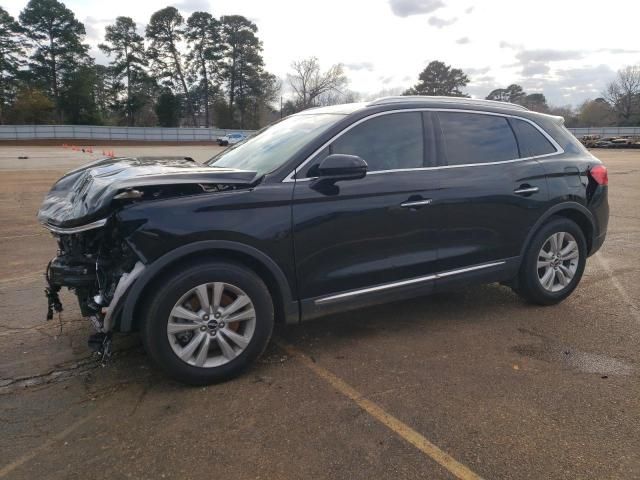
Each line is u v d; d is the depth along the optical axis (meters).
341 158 3.30
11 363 3.59
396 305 4.78
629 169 20.12
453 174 4.01
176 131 67.75
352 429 2.80
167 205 3.06
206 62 82.12
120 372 3.48
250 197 3.26
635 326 4.26
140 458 2.57
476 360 3.63
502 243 4.30
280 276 3.40
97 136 63.97
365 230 3.65
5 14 72.19
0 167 21.41
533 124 4.61
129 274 3.02
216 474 2.45
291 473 2.45
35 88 73.00
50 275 3.41
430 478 2.41
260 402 3.09
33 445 2.67
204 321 3.21
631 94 74.31
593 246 4.89
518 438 2.72
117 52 80.38
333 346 3.88
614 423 2.85
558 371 3.46
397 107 3.93
